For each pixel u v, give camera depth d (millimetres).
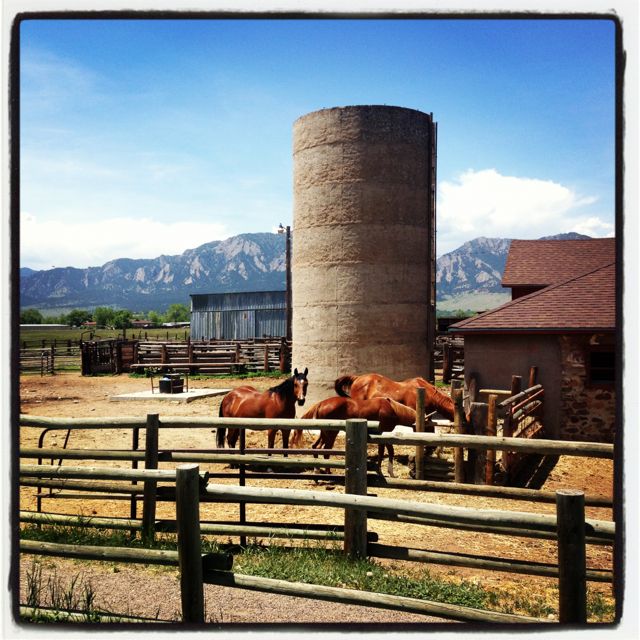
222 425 6305
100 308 159375
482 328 14836
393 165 15008
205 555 4148
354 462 5707
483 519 4105
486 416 9758
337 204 15086
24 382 26766
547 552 6883
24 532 6270
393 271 15000
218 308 38969
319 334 15359
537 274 22047
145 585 5211
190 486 3965
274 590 4102
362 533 5629
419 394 10320
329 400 10281
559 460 12438
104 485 6434
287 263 31203
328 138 15180
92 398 21047
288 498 4609
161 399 19844
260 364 30109
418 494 9445
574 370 14477
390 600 4078
